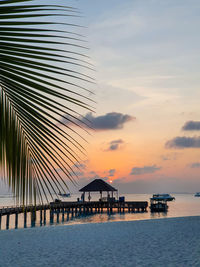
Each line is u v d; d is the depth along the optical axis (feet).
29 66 4.29
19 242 54.85
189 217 97.19
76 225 80.84
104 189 169.78
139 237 57.31
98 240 54.70
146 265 34.27
